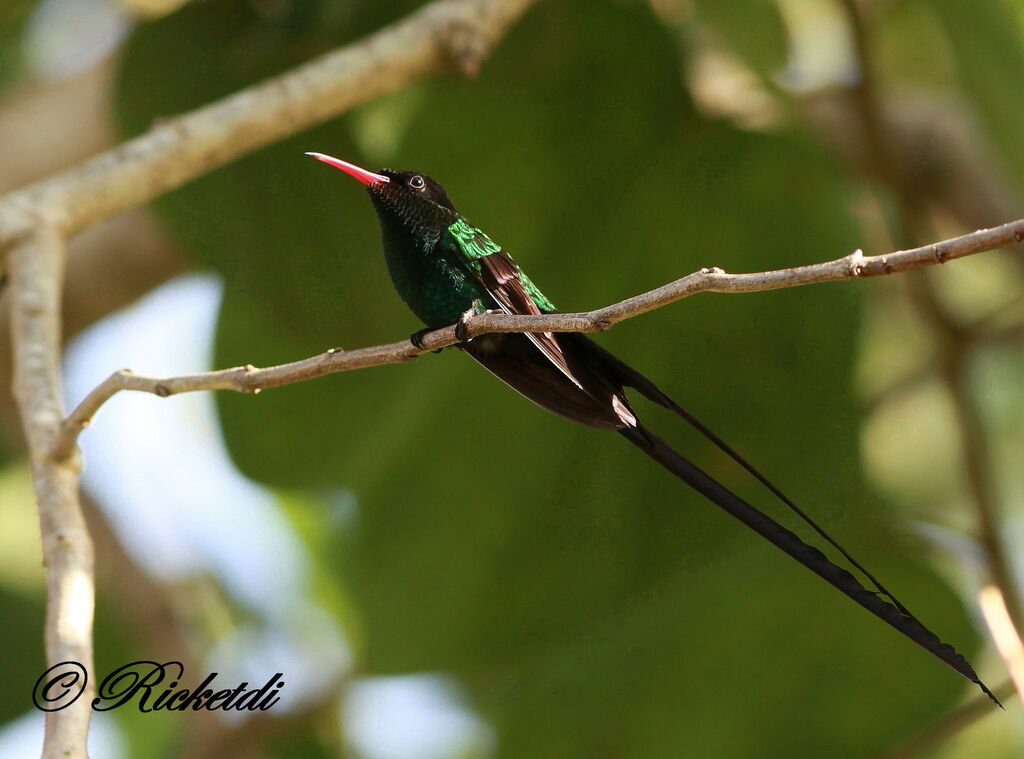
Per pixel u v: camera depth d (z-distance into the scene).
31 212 8.38
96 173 8.55
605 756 10.43
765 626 10.16
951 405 10.69
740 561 10.29
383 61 8.97
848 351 9.60
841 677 10.05
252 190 9.91
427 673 10.45
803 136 9.88
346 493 10.52
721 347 9.80
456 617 10.44
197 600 14.16
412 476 10.43
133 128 10.16
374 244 9.95
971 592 10.42
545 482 10.34
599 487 10.26
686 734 10.29
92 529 14.01
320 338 10.11
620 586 10.38
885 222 11.14
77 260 13.30
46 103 12.95
